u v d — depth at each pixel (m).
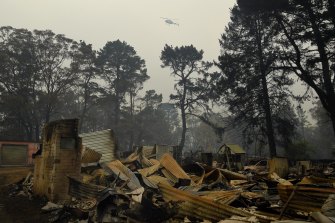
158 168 14.22
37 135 48.62
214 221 7.55
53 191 11.52
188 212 7.80
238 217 7.16
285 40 30.20
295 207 7.91
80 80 53.56
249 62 36.06
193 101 57.25
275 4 26.36
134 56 68.19
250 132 38.28
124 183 11.07
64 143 12.09
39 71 48.69
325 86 27.44
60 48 49.78
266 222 7.07
